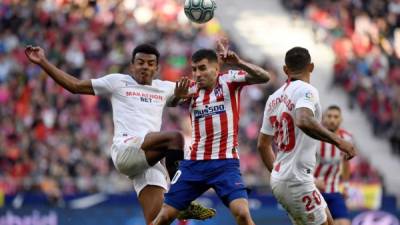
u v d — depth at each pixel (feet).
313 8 323.78
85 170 209.46
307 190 94.68
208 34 292.40
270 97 96.94
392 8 326.65
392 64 293.23
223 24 313.32
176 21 295.69
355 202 196.65
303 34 312.29
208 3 101.76
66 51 264.11
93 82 102.42
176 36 282.56
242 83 99.25
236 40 304.09
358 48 301.43
